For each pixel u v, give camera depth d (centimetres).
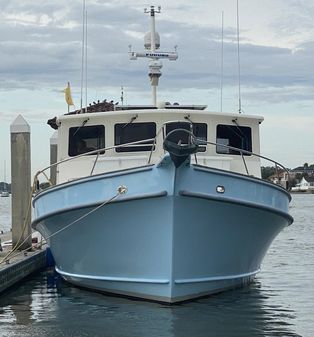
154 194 1101
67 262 1355
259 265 1438
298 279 1702
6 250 1822
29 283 1559
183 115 1332
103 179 1159
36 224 1426
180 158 1055
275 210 1247
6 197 14312
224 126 1370
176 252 1137
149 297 1198
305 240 3150
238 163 1378
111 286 1259
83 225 1210
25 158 1820
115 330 1055
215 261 1209
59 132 1400
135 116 1327
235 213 1171
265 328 1083
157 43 1562
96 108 1529
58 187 1235
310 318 1165
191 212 1120
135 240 1162
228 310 1195
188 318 1126
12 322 1130
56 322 1120
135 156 1309
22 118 1825
